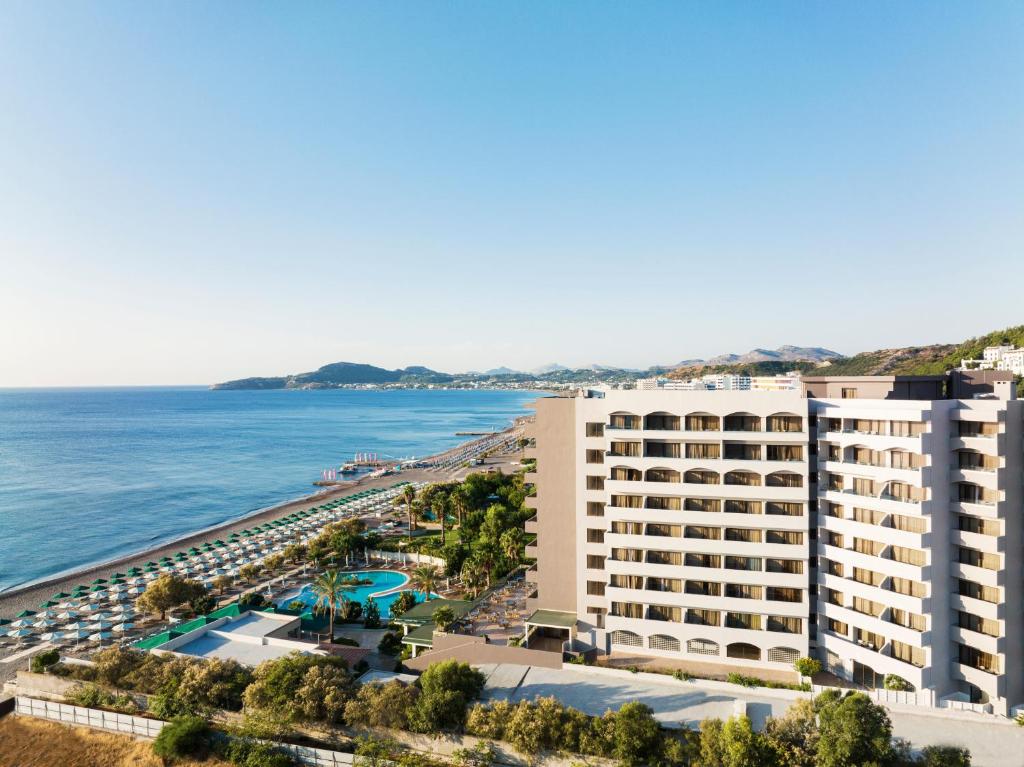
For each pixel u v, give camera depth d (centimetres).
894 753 4038
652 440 6356
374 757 4688
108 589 9456
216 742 5081
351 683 5350
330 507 15588
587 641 6481
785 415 6066
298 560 11056
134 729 5362
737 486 6069
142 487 19712
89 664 6175
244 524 14950
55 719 5653
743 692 5272
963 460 5400
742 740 4153
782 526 5950
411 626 7288
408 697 4981
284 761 4800
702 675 5784
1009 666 5078
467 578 8656
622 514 6312
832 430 6041
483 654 6066
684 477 6238
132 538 14075
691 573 6112
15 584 11106
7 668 7000
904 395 6384
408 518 14250
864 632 5662
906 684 5253
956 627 5319
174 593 8250
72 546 13375
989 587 5156
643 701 5138
